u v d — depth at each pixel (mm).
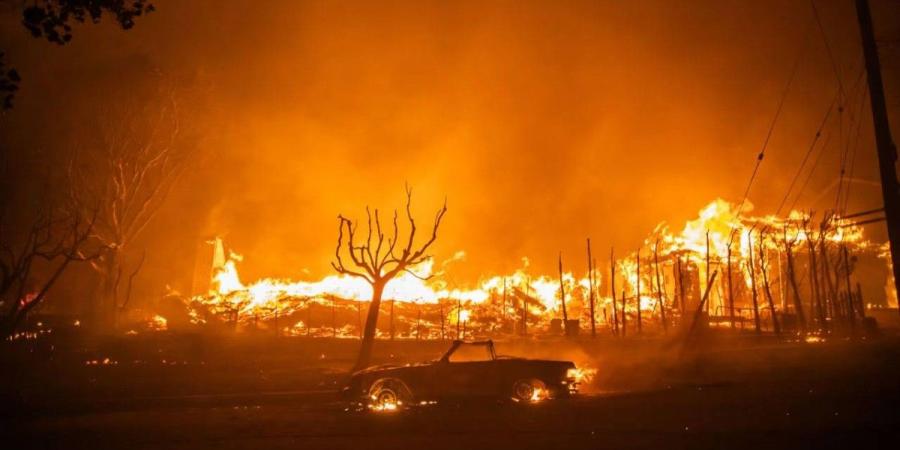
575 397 14633
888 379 15117
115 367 20891
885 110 16016
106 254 31047
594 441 9219
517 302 40281
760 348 23688
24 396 15688
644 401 13414
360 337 29906
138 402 15102
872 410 11008
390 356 24359
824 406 11664
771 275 40844
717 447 8500
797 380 15891
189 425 11781
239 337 27594
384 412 13047
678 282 39594
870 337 28969
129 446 9812
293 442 9844
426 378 14258
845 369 17672
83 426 11867
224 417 12789
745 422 10367
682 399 13508
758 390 14430
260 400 15453
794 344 25500
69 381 18266
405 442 9586
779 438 8945
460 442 9445
